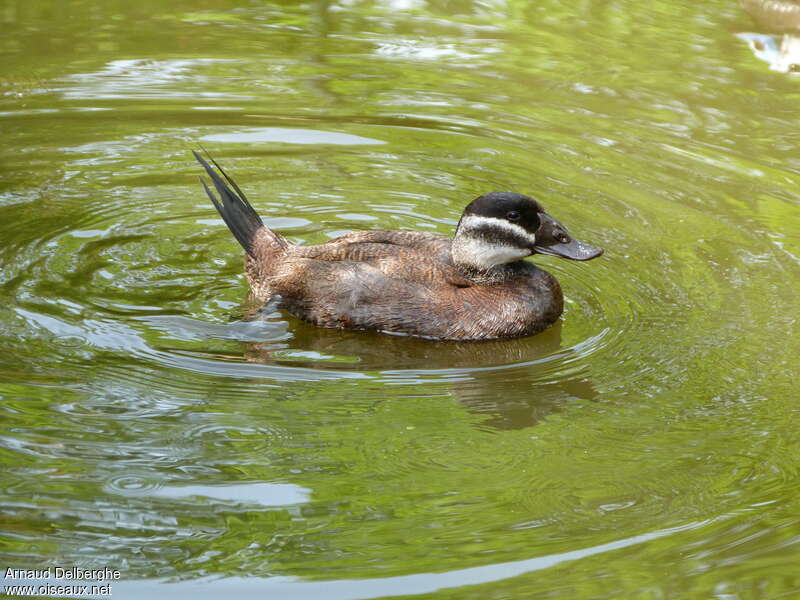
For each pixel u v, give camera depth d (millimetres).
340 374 6441
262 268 7363
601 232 8164
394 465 5457
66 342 6586
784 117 9969
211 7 12586
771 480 5340
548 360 6688
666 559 4691
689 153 9352
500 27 12102
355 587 4531
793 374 6391
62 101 10070
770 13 12234
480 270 7102
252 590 4512
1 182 8648
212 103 10203
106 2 12516
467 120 9984
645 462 5512
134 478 5262
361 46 11578
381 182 9008
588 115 10062
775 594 4445
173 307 7133
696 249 7945
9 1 12375
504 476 5375
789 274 7594
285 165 9242
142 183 8852
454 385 6352
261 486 5238
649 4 12742
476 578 4570
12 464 5316
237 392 6160
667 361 6582
